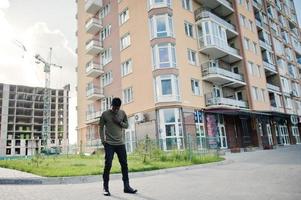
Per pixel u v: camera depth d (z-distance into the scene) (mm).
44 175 8141
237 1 31547
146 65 23797
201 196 4773
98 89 30453
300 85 44188
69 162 13133
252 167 9609
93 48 30750
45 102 78375
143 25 24875
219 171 9016
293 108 39188
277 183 5758
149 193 5238
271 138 31531
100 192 5512
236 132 26953
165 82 22312
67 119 100438
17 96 89250
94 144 29672
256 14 37094
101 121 5418
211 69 24938
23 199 4895
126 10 27984
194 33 26250
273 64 36594
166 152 13320
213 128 24156
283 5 47281
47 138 75625
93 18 31562
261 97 30594
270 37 38219
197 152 14008
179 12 25219
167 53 22828
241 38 30016
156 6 23891
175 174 8875
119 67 27797
